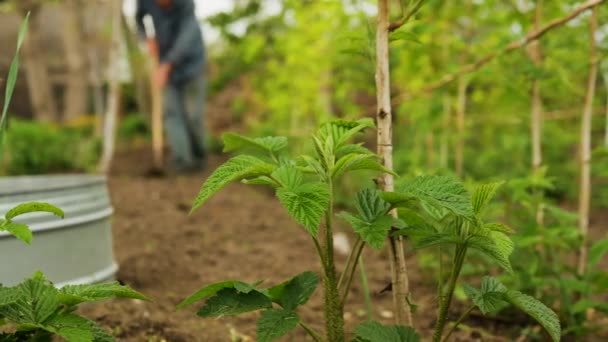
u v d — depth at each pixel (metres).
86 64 12.09
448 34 3.86
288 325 1.58
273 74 7.37
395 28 1.76
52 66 14.70
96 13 11.91
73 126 10.36
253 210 5.24
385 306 3.11
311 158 1.62
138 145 9.44
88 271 2.76
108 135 7.09
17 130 7.34
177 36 6.86
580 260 2.93
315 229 1.36
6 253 2.42
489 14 3.59
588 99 2.91
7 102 1.58
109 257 2.98
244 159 1.53
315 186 1.44
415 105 4.57
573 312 2.52
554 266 2.72
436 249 3.23
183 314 2.80
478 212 1.56
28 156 7.34
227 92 10.41
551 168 5.50
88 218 2.72
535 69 2.80
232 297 1.65
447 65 3.79
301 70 6.12
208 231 4.51
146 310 2.76
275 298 1.74
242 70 8.16
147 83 10.54
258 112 9.15
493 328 2.74
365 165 1.55
